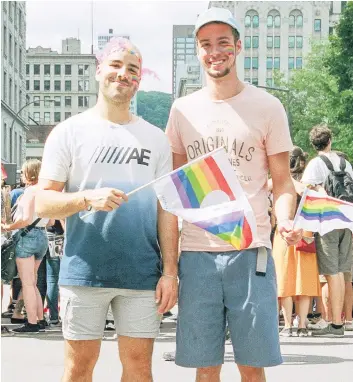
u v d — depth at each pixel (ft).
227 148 14.93
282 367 24.07
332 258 30.50
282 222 14.87
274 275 14.89
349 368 23.94
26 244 30.99
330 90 142.61
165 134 14.93
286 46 387.14
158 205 14.71
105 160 14.30
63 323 14.44
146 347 14.40
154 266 14.44
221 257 14.62
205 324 14.67
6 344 28.78
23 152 254.88
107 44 14.51
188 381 21.80
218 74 14.82
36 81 457.27
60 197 13.83
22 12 247.50
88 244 14.16
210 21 14.76
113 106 14.43
